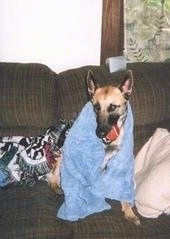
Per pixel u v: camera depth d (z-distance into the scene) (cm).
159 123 196
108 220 153
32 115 184
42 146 183
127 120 174
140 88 187
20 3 206
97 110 170
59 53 221
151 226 152
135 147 193
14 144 182
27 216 152
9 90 182
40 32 214
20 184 179
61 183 171
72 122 186
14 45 215
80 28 216
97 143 173
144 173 174
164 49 229
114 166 170
